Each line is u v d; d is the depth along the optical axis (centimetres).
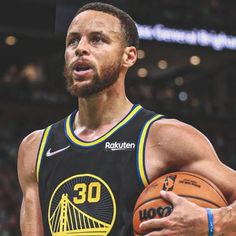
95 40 724
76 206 690
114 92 741
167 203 624
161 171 690
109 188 684
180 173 662
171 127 697
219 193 653
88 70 711
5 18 4769
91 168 705
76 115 779
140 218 637
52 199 716
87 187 695
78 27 731
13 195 3991
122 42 738
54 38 4906
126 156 698
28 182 777
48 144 762
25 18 4797
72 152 729
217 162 682
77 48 715
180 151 682
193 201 628
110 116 742
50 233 707
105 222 673
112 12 743
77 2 4269
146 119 725
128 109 750
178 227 602
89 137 737
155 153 694
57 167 732
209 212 612
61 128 770
